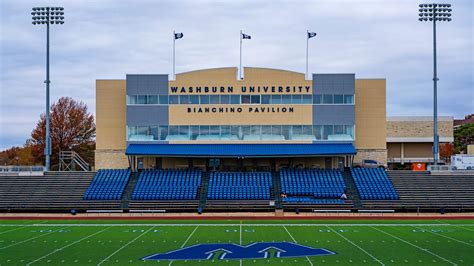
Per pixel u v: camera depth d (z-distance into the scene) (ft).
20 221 183.01
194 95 232.53
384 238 145.59
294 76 232.53
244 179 220.02
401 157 302.66
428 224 173.06
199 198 207.92
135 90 232.73
